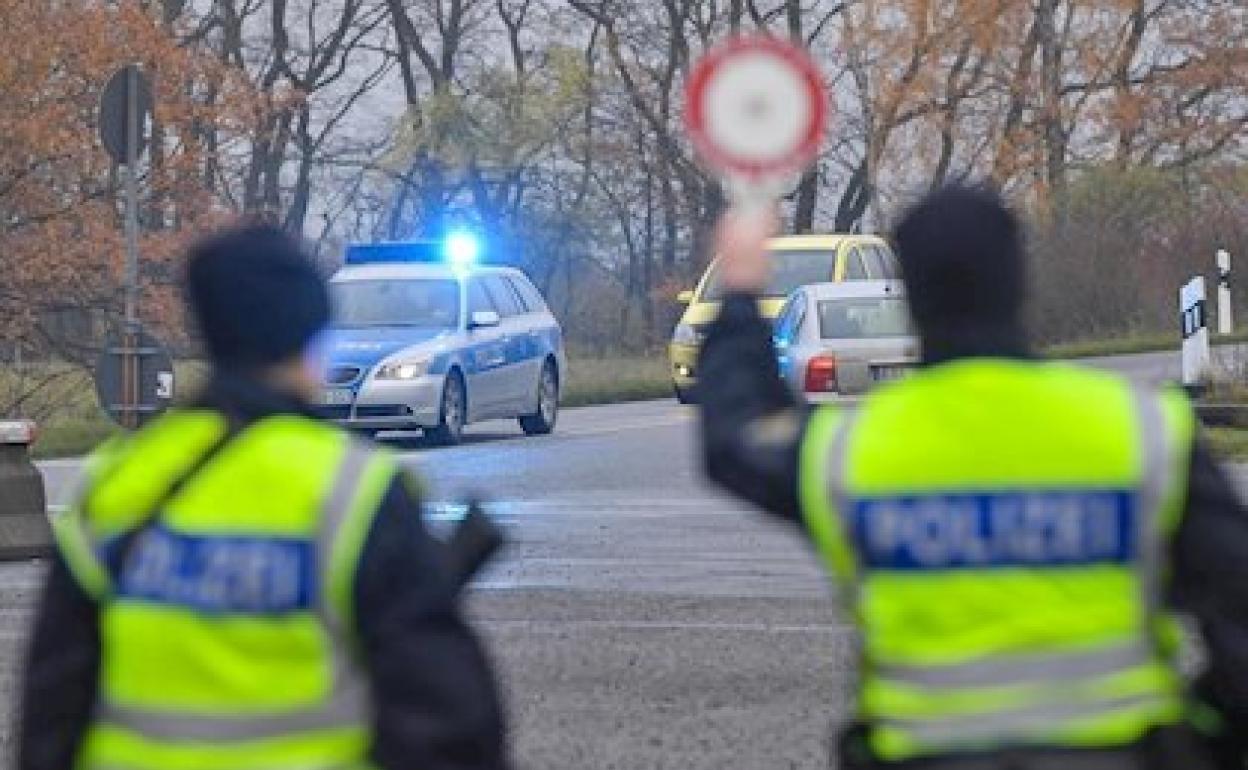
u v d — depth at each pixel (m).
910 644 11.07
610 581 36.22
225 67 103.94
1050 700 10.88
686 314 83.88
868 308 64.12
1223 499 11.12
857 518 11.17
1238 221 127.25
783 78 13.17
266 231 11.79
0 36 94.19
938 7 146.12
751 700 27.09
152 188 99.06
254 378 11.48
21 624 32.66
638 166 163.50
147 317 95.62
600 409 86.00
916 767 10.95
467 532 11.94
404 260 69.56
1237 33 151.25
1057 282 125.94
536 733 25.47
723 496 13.17
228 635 11.08
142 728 11.19
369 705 11.12
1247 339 78.94
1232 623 11.08
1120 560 11.02
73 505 11.71
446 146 162.25
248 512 11.12
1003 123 150.12
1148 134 152.88
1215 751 11.46
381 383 62.62
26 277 95.31
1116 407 11.18
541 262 164.38
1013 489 11.01
